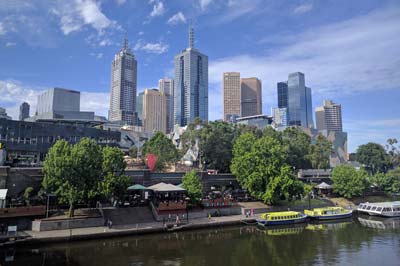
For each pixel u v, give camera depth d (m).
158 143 99.19
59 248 44.44
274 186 74.38
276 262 41.69
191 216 64.62
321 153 129.50
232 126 115.88
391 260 43.25
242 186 81.81
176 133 168.00
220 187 85.38
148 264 39.38
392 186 112.94
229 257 43.44
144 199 66.69
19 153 84.19
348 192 97.00
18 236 44.59
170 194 67.12
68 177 52.12
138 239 51.12
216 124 105.81
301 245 50.72
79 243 46.75
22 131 85.00
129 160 94.62
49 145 90.19
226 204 71.19
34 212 50.69
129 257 41.97
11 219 48.84
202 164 98.25
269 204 78.00
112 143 108.25
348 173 98.44
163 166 92.75
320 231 62.34
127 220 57.72
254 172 77.12
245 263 41.00
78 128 98.38
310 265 40.75
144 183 70.69
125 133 133.38
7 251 42.44
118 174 59.16
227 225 62.84
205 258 42.72
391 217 80.75
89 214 55.19
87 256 41.69
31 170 57.28
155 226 55.28
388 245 51.38
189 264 39.94
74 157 53.22
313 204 87.06
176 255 43.66
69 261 39.31
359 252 47.06
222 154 99.06
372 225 70.06
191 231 57.75
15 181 55.06
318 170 117.31
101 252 43.69
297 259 43.16
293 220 68.19
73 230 49.91
